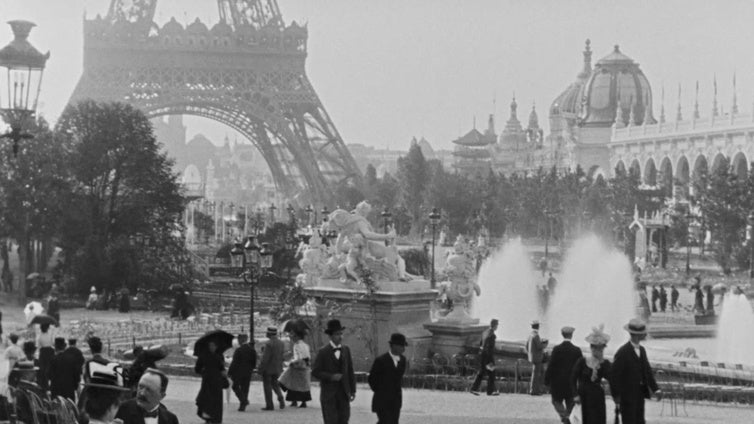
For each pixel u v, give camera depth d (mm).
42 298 157375
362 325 75875
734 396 63344
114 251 156625
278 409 58500
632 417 43375
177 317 131500
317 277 83938
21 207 160125
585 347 89750
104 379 26453
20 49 44719
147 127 173375
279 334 82125
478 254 158625
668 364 75000
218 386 51781
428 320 77375
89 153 166625
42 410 36406
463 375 72312
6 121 45656
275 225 190875
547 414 55781
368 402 62188
